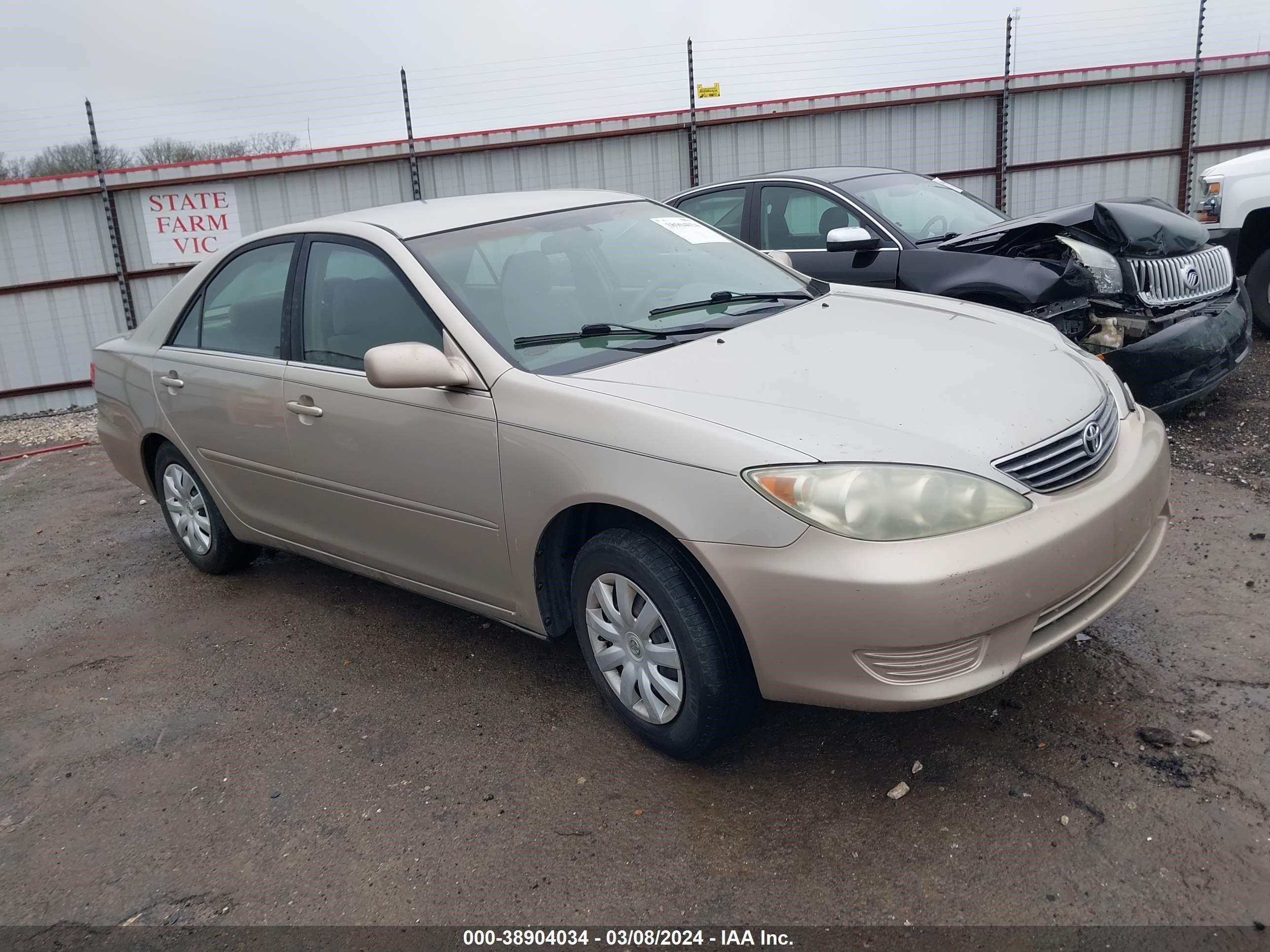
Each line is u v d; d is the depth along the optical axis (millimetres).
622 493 2729
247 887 2660
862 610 2400
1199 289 5645
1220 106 14586
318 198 13477
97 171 12695
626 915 2408
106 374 5004
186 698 3754
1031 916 2256
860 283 6230
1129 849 2412
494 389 3090
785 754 2957
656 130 13766
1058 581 2535
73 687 3949
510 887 2545
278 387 3869
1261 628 3342
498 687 3561
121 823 3010
